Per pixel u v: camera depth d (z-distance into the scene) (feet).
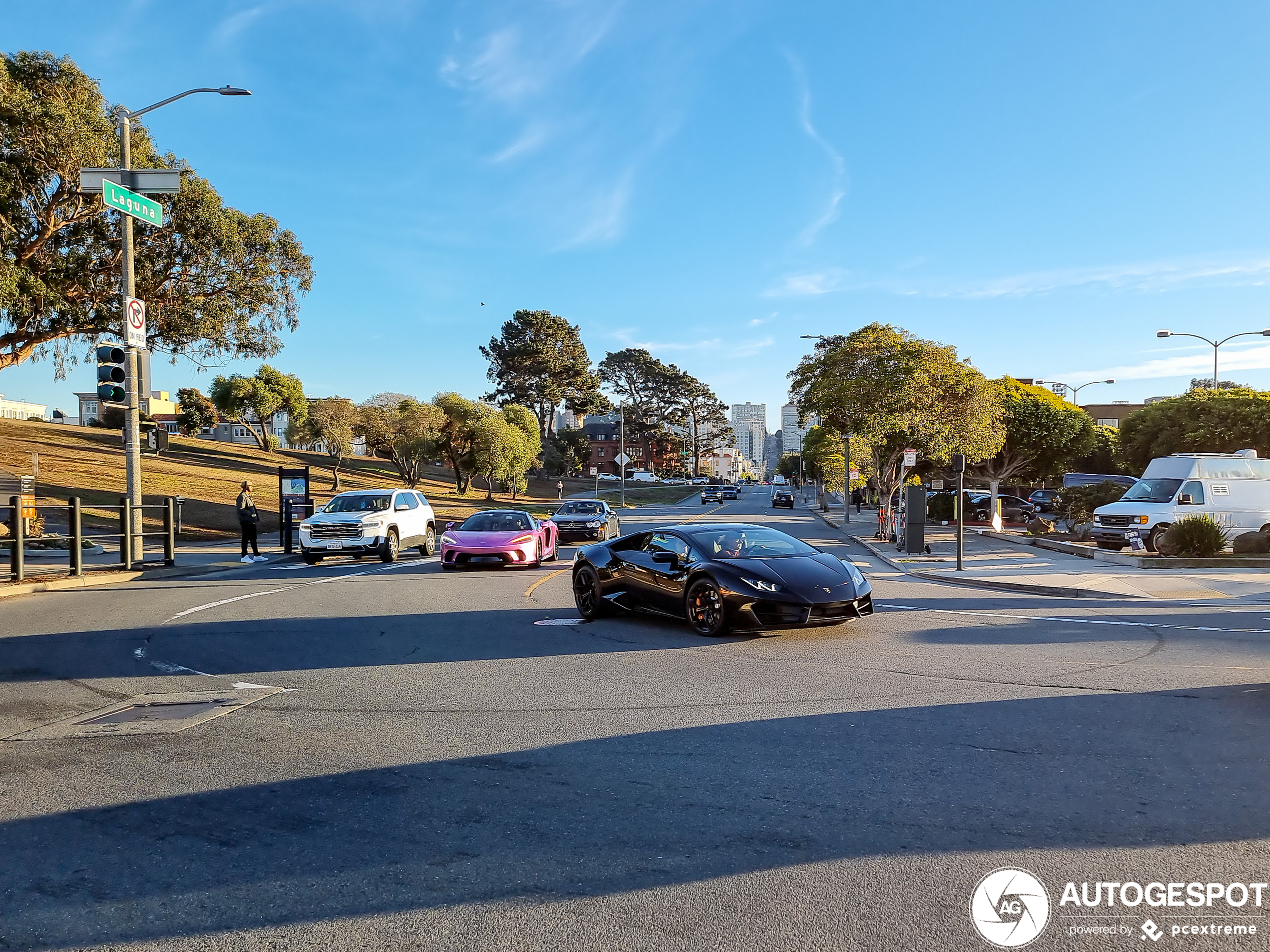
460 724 20.08
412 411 175.42
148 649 29.76
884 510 93.56
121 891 12.00
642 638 31.07
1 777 16.75
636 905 11.38
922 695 22.06
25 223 83.82
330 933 10.81
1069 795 14.93
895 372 86.63
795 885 11.86
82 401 320.50
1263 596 42.24
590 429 499.92
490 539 59.47
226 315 99.60
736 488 285.02
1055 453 111.86
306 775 16.70
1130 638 30.37
